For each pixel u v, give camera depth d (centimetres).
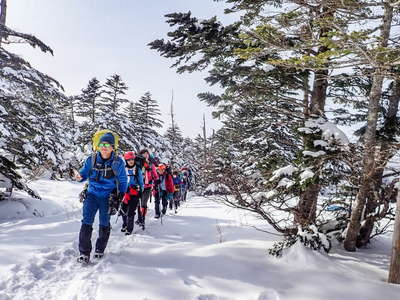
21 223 692
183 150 4181
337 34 357
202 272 388
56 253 439
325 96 614
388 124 605
